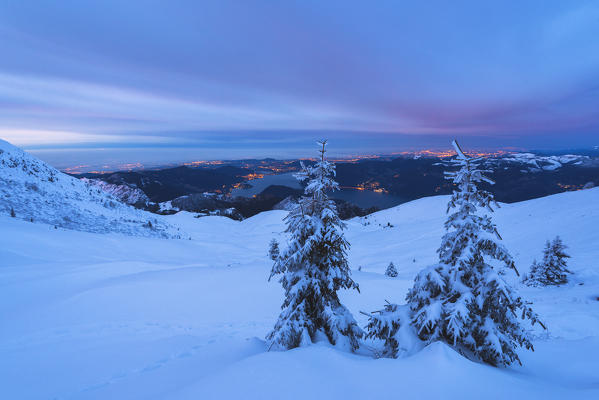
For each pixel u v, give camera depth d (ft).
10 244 140.87
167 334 41.45
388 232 238.07
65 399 21.15
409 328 22.36
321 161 28.40
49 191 334.44
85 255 159.12
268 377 15.25
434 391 13.17
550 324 38.75
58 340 38.06
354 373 15.21
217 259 208.74
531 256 102.89
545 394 13.35
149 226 318.86
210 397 13.92
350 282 28.30
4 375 26.02
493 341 19.66
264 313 56.34
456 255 22.91
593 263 77.51
